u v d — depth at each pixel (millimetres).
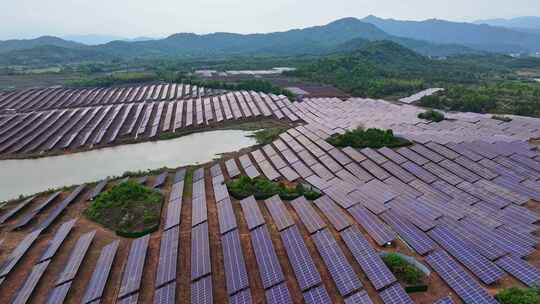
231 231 47844
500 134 91500
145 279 40656
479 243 41906
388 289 34281
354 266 39562
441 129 99500
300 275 38125
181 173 74375
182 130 112375
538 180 61312
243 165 79188
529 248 40031
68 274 40969
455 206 52062
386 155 76062
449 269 36719
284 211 52250
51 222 54062
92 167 86125
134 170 83875
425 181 64062
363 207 52281
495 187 58531
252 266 41594
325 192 60250
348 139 85438
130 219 53094
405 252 41750
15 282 41250
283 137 98375
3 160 90875
